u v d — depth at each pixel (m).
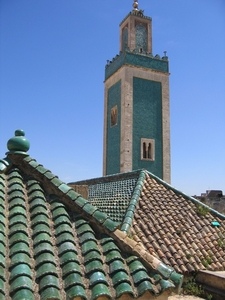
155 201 10.06
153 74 31.08
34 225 4.13
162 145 30.09
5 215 4.18
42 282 3.38
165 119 30.64
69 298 3.29
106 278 3.67
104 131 32.62
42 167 5.04
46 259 3.63
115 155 30.05
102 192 12.86
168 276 3.86
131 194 10.44
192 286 7.18
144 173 11.77
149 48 32.41
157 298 3.73
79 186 7.91
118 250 4.09
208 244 8.63
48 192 4.79
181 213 9.81
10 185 4.70
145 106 30.17
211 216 10.06
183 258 7.70
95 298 3.37
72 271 3.57
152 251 7.58
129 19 32.31
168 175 29.67
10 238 3.86
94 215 4.44
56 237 4.06
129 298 3.61
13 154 5.05
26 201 4.52
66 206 4.62
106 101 33.06
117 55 31.91
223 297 6.54
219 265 7.80
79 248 4.00
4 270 3.42
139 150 29.05
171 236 8.41
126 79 29.83
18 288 3.22
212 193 34.41
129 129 28.98
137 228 8.38
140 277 3.73
